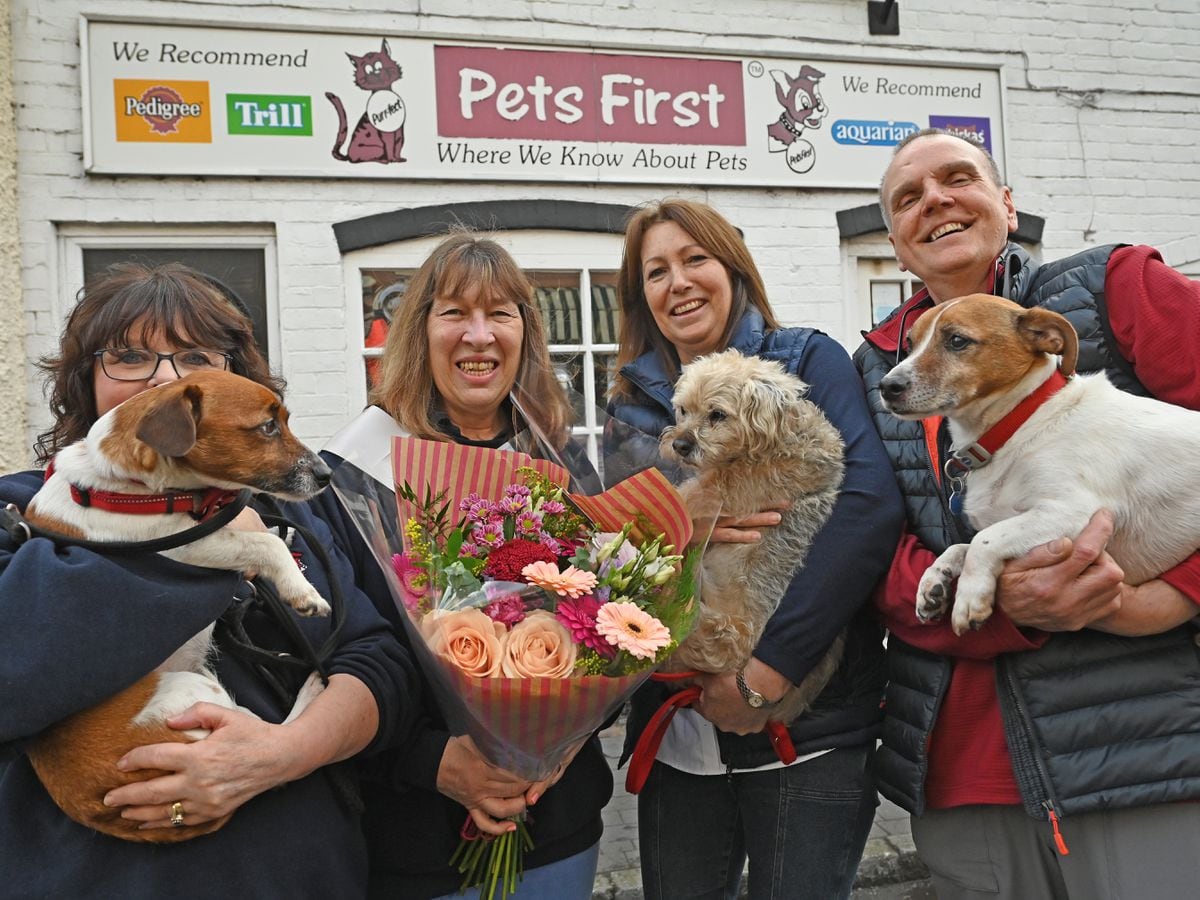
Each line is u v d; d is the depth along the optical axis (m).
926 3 5.38
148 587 1.42
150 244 4.57
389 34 4.70
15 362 4.25
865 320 5.53
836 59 5.27
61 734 1.44
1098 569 1.71
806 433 2.31
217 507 1.64
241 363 1.92
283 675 1.67
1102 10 5.61
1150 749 1.75
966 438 2.02
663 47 5.04
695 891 2.26
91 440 1.58
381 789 1.86
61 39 4.35
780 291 5.30
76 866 1.40
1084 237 5.60
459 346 2.07
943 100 5.43
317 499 2.01
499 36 4.82
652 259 2.62
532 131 4.91
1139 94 5.66
